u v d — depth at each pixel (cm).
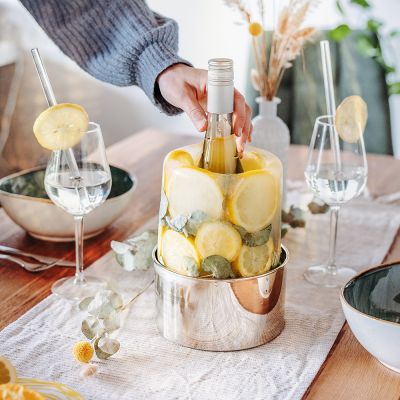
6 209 112
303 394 74
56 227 111
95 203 95
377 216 128
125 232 119
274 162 83
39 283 101
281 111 200
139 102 282
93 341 83
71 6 115
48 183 93
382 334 74
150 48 110
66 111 89
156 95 111
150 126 285
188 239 81
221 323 83
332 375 78
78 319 90
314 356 82
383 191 139
